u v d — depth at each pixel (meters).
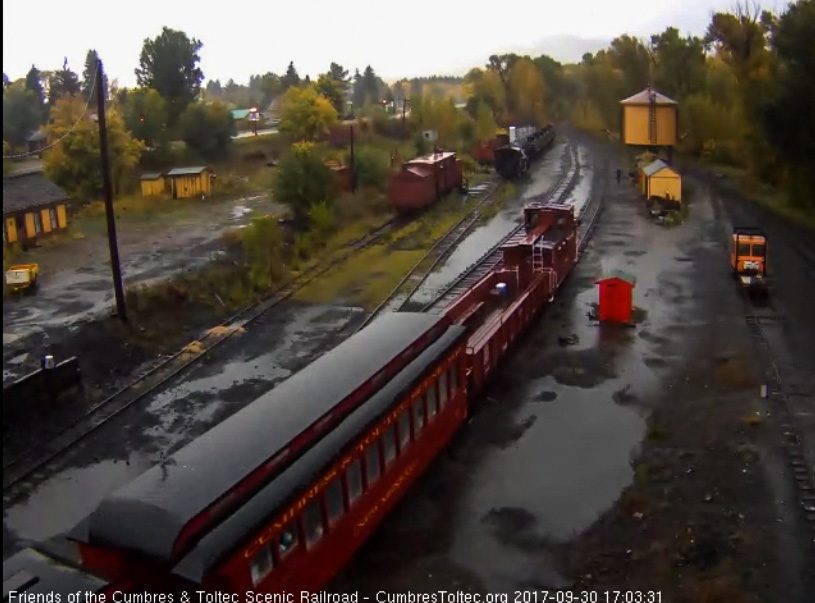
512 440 16.56
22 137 79.19
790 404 17.91
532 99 112.62
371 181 47.53
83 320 24.61
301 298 27.94
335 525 11.29
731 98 67.81
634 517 13.51
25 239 37.03
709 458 15.56
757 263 28.12
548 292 26.06
